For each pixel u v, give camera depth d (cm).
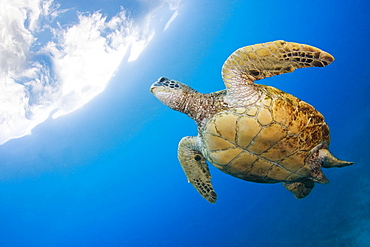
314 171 434
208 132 397
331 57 332
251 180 456
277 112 363
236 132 373
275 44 335
